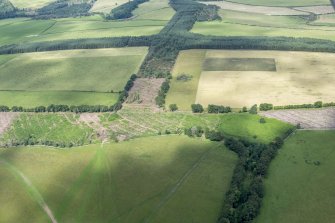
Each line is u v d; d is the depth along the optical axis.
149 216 170.62
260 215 165.12
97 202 181.50
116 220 170.25
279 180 184.25
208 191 181.12
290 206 168.88
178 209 172.62
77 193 188.38
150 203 177.62
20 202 186.50
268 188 179.75
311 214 164.12
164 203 176.75
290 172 188.75
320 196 173.25
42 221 174.25
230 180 186.62
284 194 175.62
